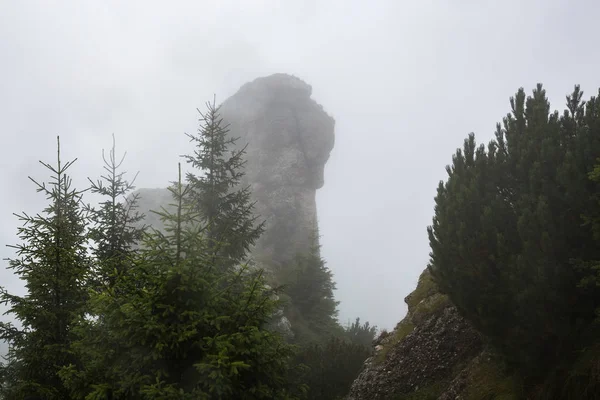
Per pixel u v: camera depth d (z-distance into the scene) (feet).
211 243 41.83
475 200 30.66
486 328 28.45
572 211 24.73
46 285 27.20
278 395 22.22
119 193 41.16
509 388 28.91
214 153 46.32
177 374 20.99
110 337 21.33
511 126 31.71
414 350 41.27
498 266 27.32
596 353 23.40
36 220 27.63
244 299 23.72
